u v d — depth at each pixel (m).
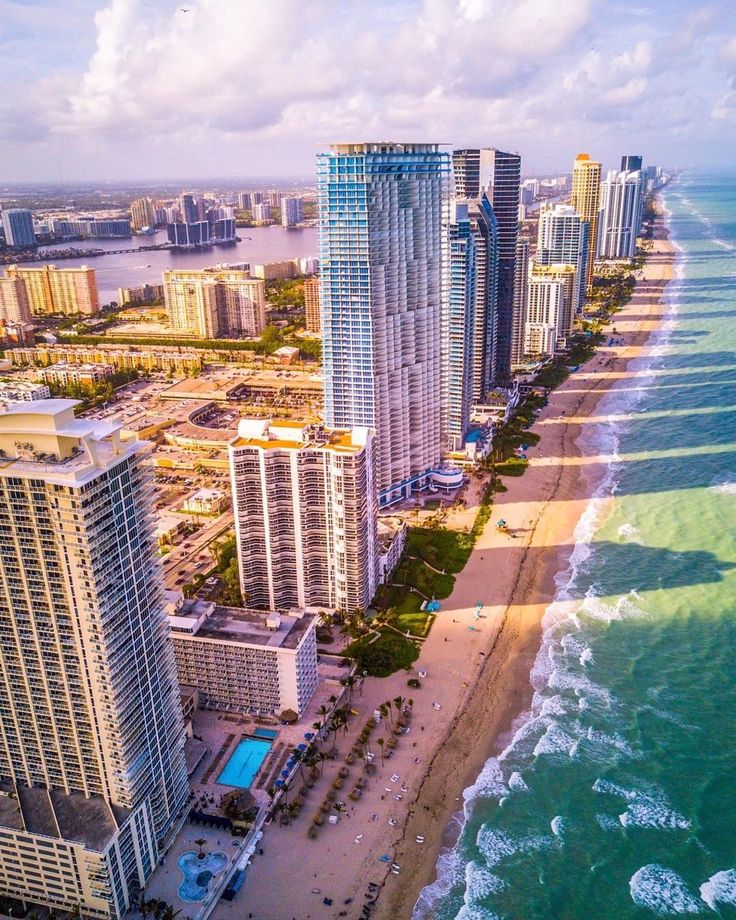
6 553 178.12
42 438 178.62
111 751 194.25
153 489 198.62
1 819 197.25
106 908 195.00
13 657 189.88
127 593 189.50
